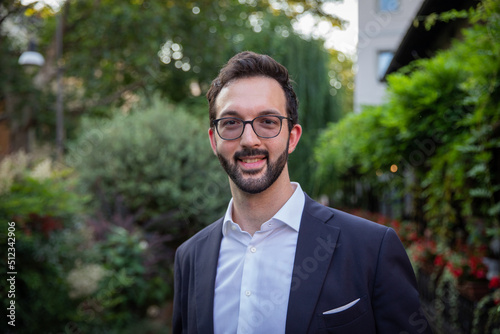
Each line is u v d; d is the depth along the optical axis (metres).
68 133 9.62
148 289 4.87
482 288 3.30
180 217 5.89
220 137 1.40
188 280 1.57
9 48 8.71
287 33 9.26
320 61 9.27
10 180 3.54
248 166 1.36
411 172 4.82
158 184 5.75
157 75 10.05
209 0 10.03
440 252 4.03
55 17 9.46
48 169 3.92
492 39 2.39
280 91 1.42
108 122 6.56
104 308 4.17
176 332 1.61
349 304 1.26
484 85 2.62
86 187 5.73
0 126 11.10
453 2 4.71
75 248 4.02
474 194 2.90
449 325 3.64
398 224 5.41
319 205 1.49
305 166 8.92
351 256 1.32
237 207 1.48
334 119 9.44
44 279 3.47
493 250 3.90
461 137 3.11
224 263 1.46
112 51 9.72
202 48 10.27
